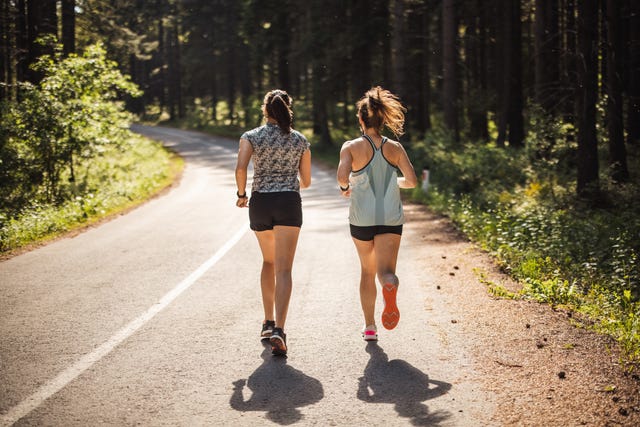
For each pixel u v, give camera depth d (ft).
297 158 16.92
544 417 12.28
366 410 12.76
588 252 29.81
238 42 186.50
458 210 46.24
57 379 14.37
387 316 15.70
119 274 25.90
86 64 61.87
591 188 44.01
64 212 44.04
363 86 114.93
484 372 14.79
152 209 50.37
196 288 23.45
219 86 232.53
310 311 20.39
